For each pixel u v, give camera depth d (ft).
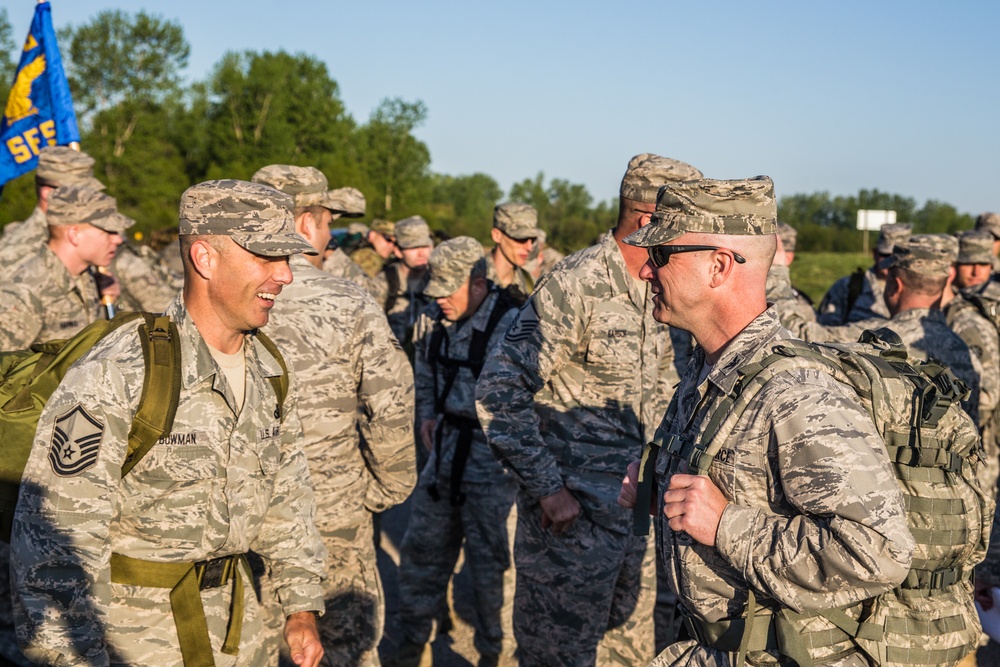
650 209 9.98
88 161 15.58
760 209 6.68
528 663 11.14
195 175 209.67
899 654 6.32
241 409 7.80
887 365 6.66
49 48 19.86
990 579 11.95
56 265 13.80
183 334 7.47
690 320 6.88
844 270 93.91
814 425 5.83
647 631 11.56
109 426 6.89
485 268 15.12
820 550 5.68
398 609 16.14
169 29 207.51
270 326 10.26
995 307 15.49
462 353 14.65
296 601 8.32
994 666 14.73
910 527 6.42
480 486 14.08
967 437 6.72
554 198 279.49
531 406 10.32
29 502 6.75
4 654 9.98
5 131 20.06
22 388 7.98
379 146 221.05
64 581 6.67
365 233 35.91
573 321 10.21
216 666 7.62
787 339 6.58
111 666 7.16
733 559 6.05
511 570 15.12
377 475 11.14
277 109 201.67
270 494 8.19
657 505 7.37
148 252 23.31
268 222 7.39
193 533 7.38
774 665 6.31
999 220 26.73
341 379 10.59
